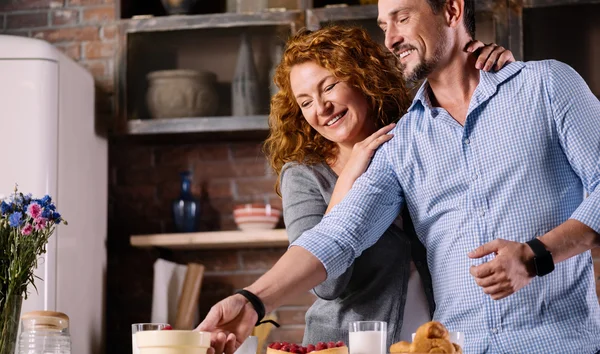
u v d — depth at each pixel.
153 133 3.98
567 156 1.94
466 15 2.12
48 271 3.61
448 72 2.08
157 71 4.02
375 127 2.42
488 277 1.72
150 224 4.29
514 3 3.77
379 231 2.08
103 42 4.31
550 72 1.96
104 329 4.12
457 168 2.01
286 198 2.39
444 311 2.00
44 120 3.69
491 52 2.06
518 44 3.76
